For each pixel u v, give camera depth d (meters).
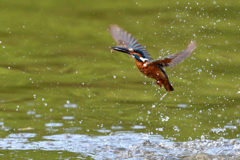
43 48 15.44
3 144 8.52
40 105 11.48
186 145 8.71
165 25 16.92
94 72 13.91
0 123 10.00
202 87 12.73
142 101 11.91
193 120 10.47
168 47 14.80
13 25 17.31
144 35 15.91
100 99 12.03
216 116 10.71
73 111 11.04
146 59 7.79
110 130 9.69
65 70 13.97
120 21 17.53
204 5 19.12
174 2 19.83
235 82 13.08
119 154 8.10
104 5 19.94
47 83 13.04
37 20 18.03
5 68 13.87
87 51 15.41
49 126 9.90
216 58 14.61
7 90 12.45
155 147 8.55
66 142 8.77
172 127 9.94
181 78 13.45
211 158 7.92
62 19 18.17
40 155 7.89
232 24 16.97
